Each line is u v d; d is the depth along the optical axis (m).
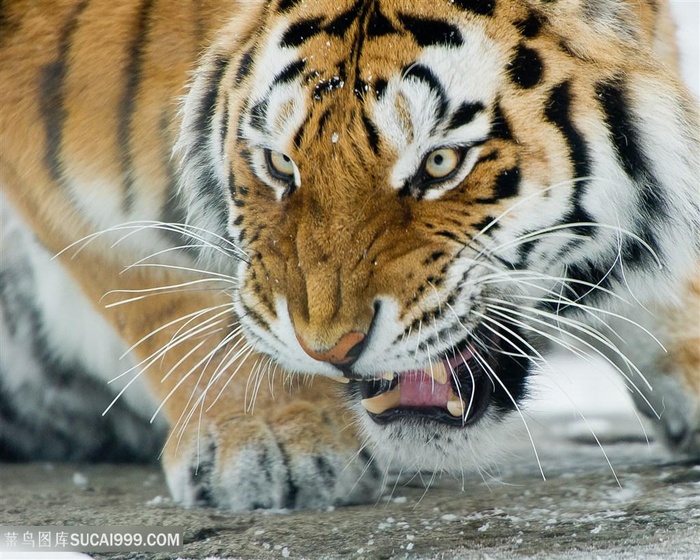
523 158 5.86
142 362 7.44
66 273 7.80
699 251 6.91
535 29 5.97
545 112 5.91
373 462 6.93
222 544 5.94
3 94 7.25
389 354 5.75
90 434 8.95
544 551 5.47
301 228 5.77
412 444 6.26
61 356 8.50
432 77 5.72
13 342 8.53
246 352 6.99
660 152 6.32
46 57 7.19
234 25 6.64
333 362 5.73
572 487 7.15
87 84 7.09
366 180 5.69
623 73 6.17
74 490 7.80
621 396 11.64
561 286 6.46
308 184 5.78
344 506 6.80
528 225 5.96
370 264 5.66
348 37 5.89
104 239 7.27
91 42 7.12
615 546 5.45
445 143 5.71
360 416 6.46
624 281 6.65
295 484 6.75
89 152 7.11
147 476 8.42
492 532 5.96
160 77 6.97
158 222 7.07
